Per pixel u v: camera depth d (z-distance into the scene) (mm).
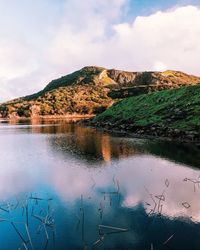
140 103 83812
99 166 35031
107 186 27562
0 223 20328
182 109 64562
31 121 143875
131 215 21125
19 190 27000
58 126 100188
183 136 52438
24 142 57125
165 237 18047
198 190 25875
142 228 19188
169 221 20094
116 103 97062
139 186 27281
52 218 20875
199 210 21719
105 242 17641
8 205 23250
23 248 17188
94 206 22875
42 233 18891
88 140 57469
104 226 19469
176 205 22672
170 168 33312
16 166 36031
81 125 98625
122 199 24172
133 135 62688
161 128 59531
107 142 53719
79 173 32156
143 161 36969
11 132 80188
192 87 74000
